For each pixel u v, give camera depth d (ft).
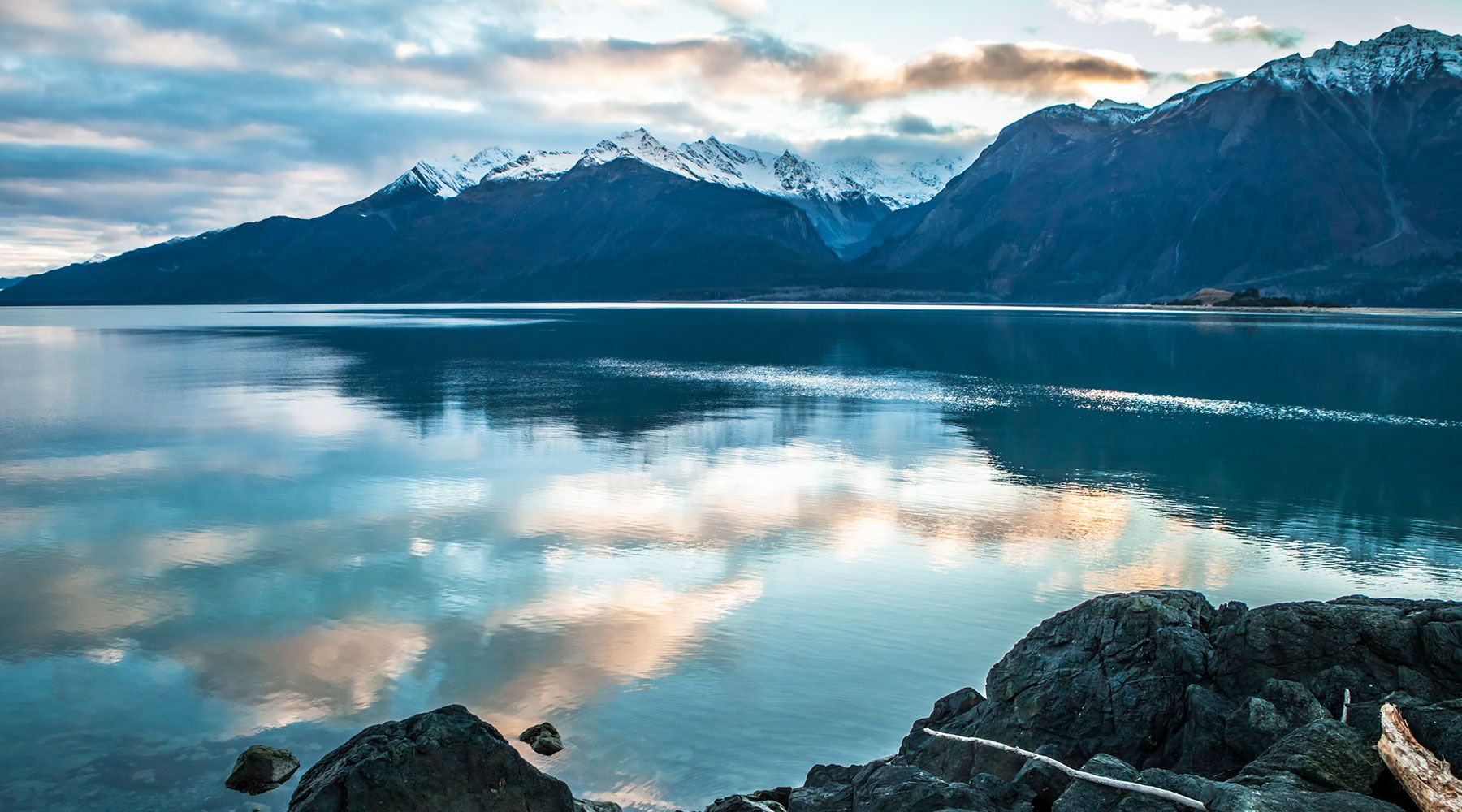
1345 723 34.04
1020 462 128.06
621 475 117.60
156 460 127.44
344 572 78.64
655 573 78.23
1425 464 129.18
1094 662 42.50
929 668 59.26
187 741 50.47
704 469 121.90
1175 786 31.42
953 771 40.81
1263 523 97.35
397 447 136.46
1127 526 95.20
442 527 92.84
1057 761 37.06
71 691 56.39
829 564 80.94
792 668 59.00
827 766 44.93
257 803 44.62
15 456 129.49
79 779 46.65
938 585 75.61
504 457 129.29
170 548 85.61
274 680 57.62
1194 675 40.11
